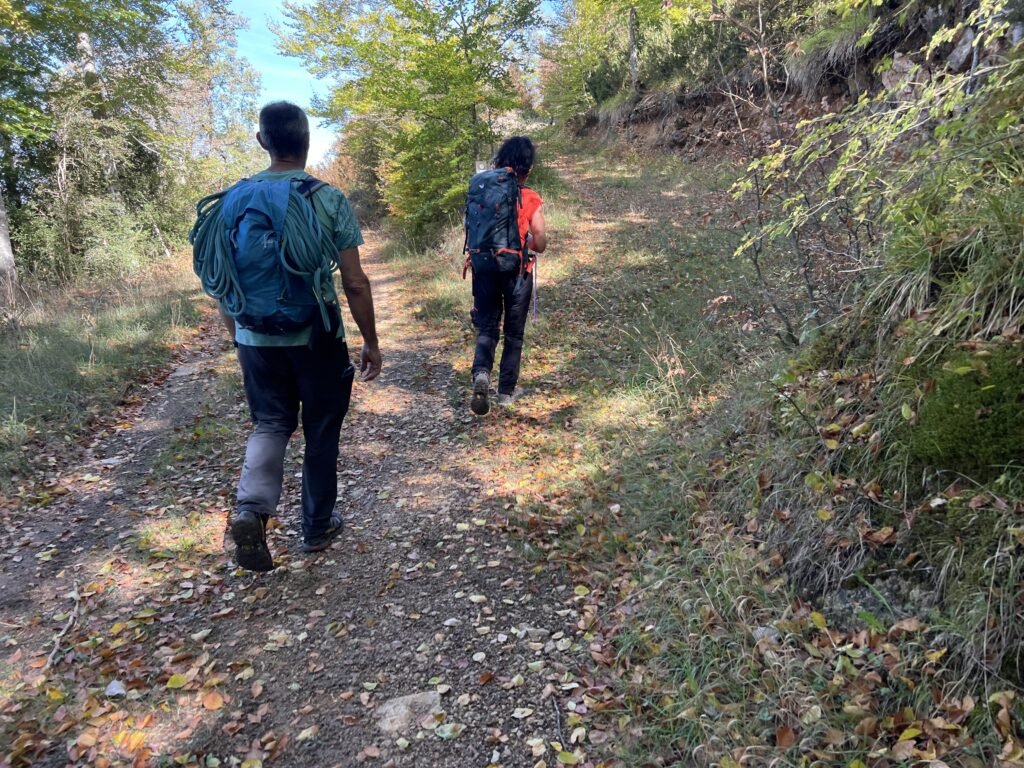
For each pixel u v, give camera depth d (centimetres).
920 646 202
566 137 2398
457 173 1230
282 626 283
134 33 1376
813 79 1030
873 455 252
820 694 202
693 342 521
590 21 2144
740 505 298
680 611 251
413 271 1080
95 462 476
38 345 688
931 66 319
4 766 212
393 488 406
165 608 299
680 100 1761
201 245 270
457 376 590
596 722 221
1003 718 175
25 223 1270
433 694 241
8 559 349
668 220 1048
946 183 280
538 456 425
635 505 339
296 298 264
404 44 1191
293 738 225
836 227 511
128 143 1445
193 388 625
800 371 327
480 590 300
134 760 215
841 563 238
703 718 205
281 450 284
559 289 780
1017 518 199
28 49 1264
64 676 254
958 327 252
